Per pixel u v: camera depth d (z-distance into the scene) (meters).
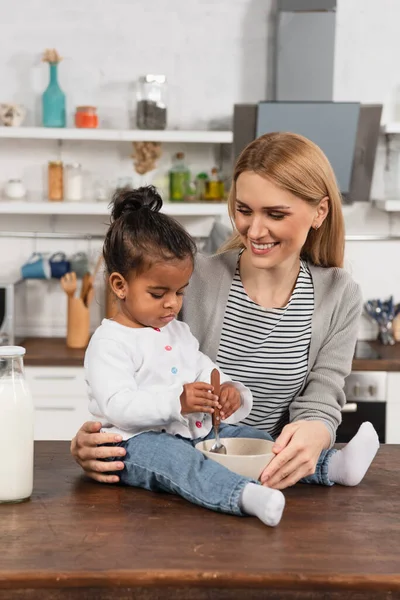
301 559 1.26
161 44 4.07
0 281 4.19
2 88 4.07
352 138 3.88
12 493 1.48
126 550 1.28
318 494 1.57
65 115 3.96
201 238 4.21
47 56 3.88
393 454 1.85
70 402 3.70
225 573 1.20
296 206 1.66
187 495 1.48
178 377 1.68
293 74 3.92
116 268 1.62
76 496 1.53
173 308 1.64
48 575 1.20
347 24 4.09
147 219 1.60
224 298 1.91
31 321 4.22
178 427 1.67
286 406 1.96
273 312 1.88
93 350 1.64
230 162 4.14
